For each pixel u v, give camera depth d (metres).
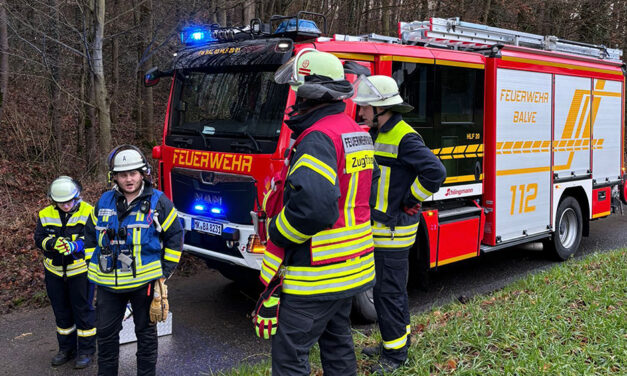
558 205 7.44
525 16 15.92
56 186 4.26
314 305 2.64
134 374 4.20
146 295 3.57
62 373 4.27
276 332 2.68
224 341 4.88
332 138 2.56
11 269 6.73
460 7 14.22
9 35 11.94
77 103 12.25
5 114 12.55
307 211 2.40
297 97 2.75
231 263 5.01
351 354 2.94
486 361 3.64
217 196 5.12
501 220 6.42
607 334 4.01
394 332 3.65
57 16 9.98
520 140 6.62
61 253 4.14
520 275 6.96
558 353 3.69
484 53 6.27
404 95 5.36
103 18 9.55
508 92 6.39
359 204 2.74
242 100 5.09
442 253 5.75
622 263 6.11
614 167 8.56
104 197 3.63
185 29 5.92
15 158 11.52
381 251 3.67
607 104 8.27
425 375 3.49
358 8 13.24
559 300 4.88
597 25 17.06
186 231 5.43
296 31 5.01
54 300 4.35
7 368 4.35
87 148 11.62
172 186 5.65
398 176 3.71
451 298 6.01
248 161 4.85
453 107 5.85
